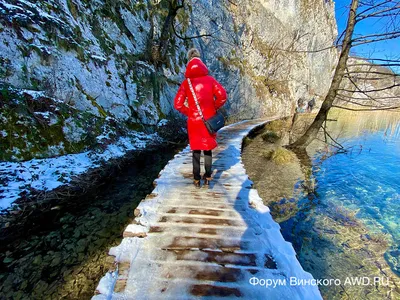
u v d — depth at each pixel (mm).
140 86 8852
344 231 3705
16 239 2766
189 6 15234
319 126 8641
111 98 7137
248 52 24578
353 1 6820
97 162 5219
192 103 3012
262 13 27641
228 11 21609
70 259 2588
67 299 2090
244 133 11195
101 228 3215
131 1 9875
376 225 3885
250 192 3361
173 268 1769
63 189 3930
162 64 11227
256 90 23391
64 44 5691
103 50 7426
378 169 6945
